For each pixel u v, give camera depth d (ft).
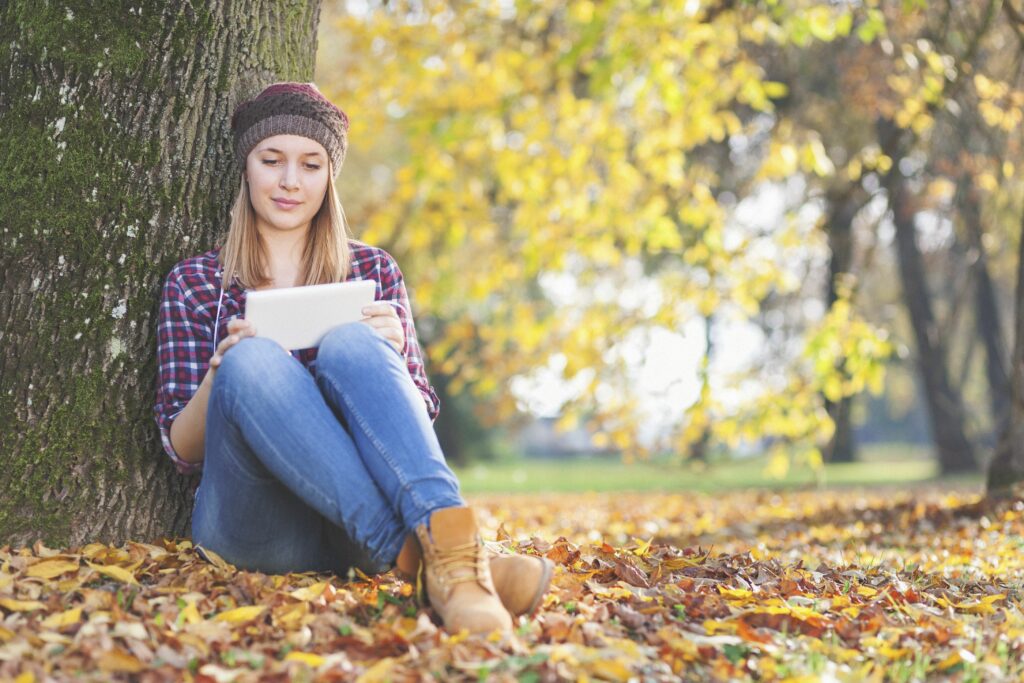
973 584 12.38
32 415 10.75
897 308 61.72
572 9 27.89
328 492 8.78
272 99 10.68
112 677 7.45
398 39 30.76
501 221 40.91
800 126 42.55
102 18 11.39
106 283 11.02
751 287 29.43
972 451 62.80
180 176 11.43
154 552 10.15
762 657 8.48
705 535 23.32
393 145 58.34
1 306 10.99
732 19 27.37
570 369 30.19
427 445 8.85
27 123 11.30
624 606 9.27
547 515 28.48
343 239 11.10
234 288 10.75
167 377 10.46
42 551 10.09
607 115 30.27
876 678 7.97
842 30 24.57
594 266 38.11
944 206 44.55
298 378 9.00
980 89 26.91
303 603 8.66
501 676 7.38
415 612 8.78
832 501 33.32
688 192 32.81
